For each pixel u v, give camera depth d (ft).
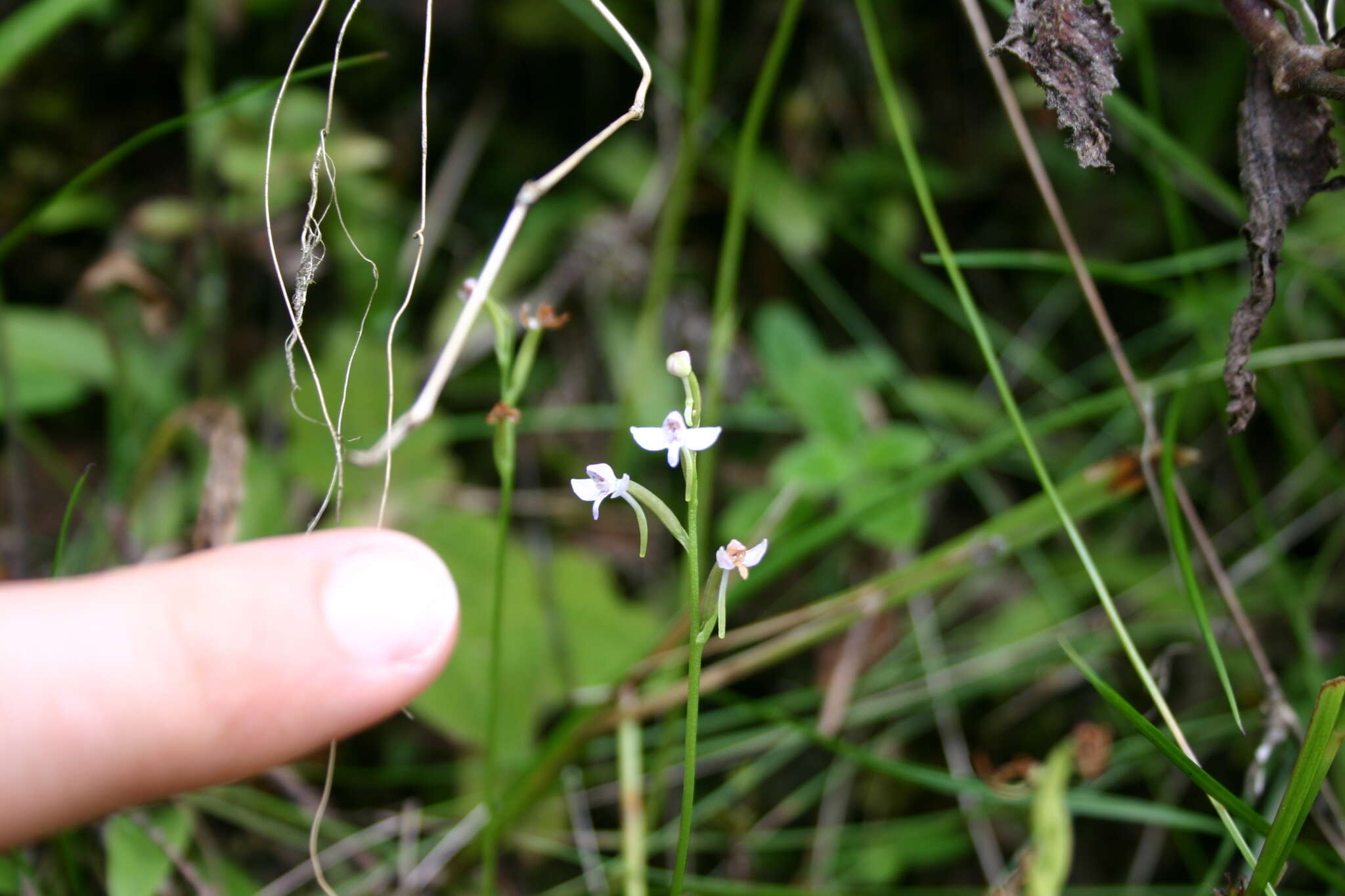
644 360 0.74
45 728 0.35
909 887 0.73
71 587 0.37
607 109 0.93
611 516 0.85
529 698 0.65
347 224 0.83
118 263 0.70
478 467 0.86
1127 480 0.57
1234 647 0.73
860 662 0.75
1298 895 0.59
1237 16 0.42
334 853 0.62
